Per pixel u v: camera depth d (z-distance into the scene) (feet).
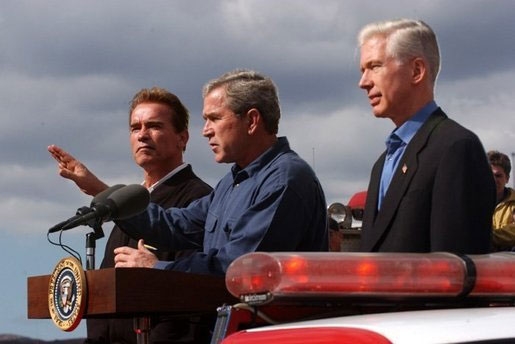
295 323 12.36
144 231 20.65
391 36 17.75
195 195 23.25
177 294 16.74
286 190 18.66
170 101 23.68
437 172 16.93
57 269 17.56
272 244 18.48
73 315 17.06
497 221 27.89
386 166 18.03
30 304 18.69
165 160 23.57
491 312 11.78
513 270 13.41
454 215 16.66
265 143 19.75
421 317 11.55
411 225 17.02
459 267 13.03
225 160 19.88
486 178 17.01
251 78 19.77
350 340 10.82
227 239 19.39
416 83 17.75
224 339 12.59
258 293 12.75
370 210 18.08
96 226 17.90
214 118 19.81
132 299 16.40
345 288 12.61
